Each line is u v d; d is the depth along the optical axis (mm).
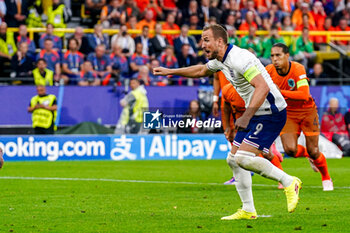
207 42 13492
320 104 36062
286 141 21281
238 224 13922
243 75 13266
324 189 21562
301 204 17766
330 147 35750
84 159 34188
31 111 33750
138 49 37750
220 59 13602
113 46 37438
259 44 39844
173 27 40750
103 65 37125
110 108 34250
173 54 39000
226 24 42031
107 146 34281
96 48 37125
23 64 36438
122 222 14453
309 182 24266
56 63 36375
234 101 18703
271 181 24938
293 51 40469
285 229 13211
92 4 41812
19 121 33688
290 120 21266
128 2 41000
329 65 40969
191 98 34125
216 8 41969
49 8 40031
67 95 34062
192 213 16000
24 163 32375
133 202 18453
